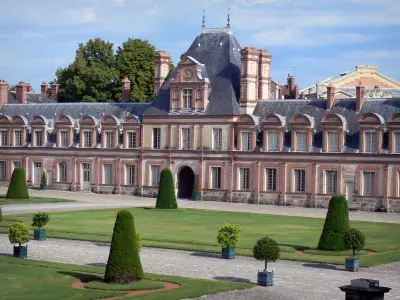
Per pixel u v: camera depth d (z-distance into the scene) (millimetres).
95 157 120812
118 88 156250
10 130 129125
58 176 124562
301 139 103812
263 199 106375
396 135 97000
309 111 106000
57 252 59688
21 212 88000
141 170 116750
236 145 109125
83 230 71812
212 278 50156
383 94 150125
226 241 57625
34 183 127000
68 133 123812
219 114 110000
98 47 165250
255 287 47156
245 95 109688
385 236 71750
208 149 111188
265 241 48438
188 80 113000
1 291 44625
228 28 118812
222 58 115875
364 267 55094
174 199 96750
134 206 99438
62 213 87562
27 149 127188
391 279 50719
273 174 105875
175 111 114125
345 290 34562
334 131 101062
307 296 44781
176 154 113750
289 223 81688
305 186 103000
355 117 101875
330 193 101125
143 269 52844
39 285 46438
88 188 121688
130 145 118562
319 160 101750
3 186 129125
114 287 45375
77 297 43156
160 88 118562
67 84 158250
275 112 108562
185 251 61406
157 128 116062
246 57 109750
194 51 118625
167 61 122688
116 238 46844
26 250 56781
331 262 56594
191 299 43375
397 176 96312
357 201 99000
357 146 99625
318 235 71500
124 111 122000
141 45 157250
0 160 129875
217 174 110750
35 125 126875
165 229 74500
